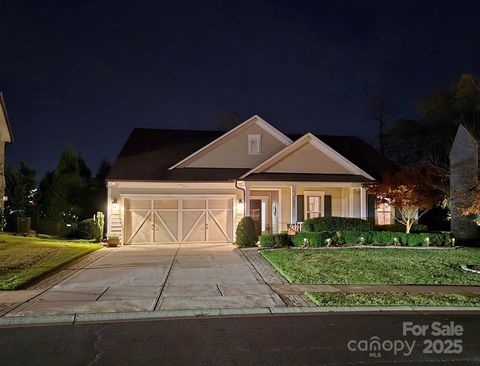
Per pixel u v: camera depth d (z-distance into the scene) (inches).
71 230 1123.3
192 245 837.2
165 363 235.6
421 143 1331.2
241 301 379.9
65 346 263.9
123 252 724.0
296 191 909.8
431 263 581.6
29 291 415.8
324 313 349.7
